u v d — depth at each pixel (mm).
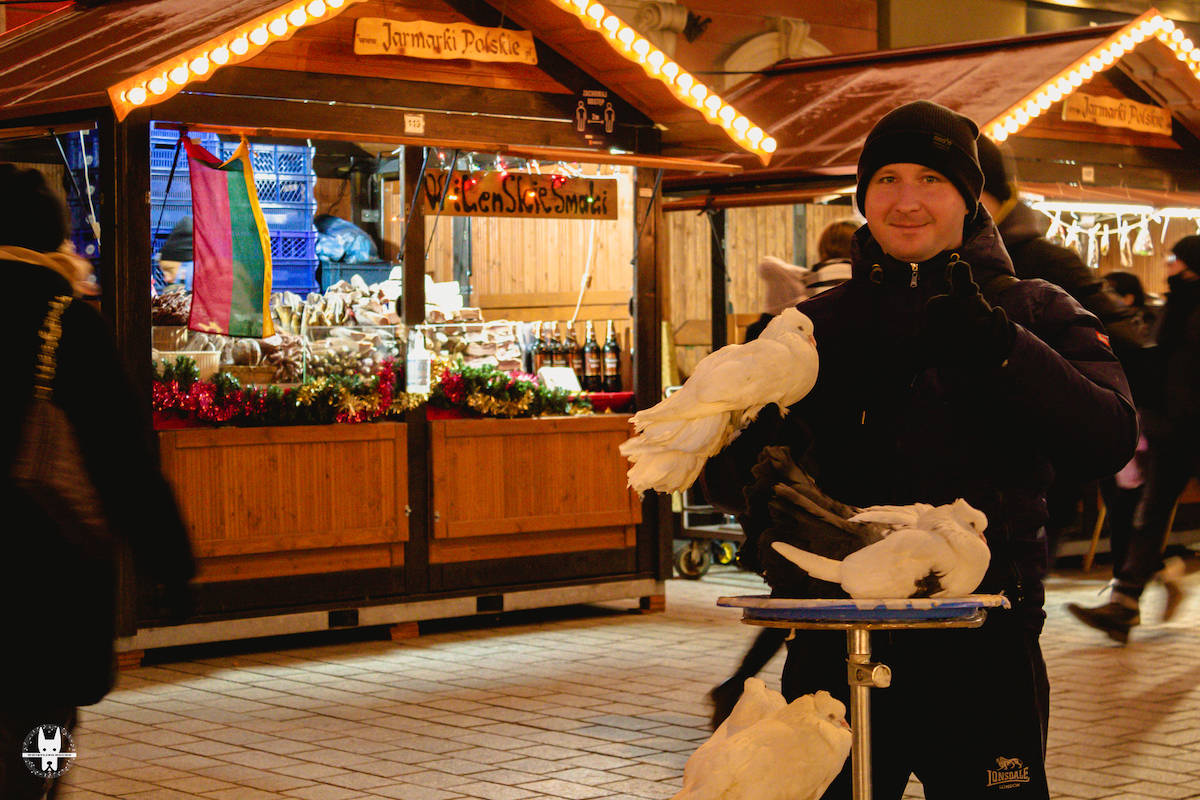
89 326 2979
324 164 8234
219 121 6660
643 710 5645
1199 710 5598
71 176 6695
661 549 8109
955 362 2182
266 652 7027
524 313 8719
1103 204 9828
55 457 2859
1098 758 4855
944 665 2461
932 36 13555
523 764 4840
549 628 7633
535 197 7590
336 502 7086
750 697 2229
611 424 7902
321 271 8008
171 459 6645
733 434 2344
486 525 7496
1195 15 15969
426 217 8328
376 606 7227
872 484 2562
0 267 2943
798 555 2127
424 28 7117
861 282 2645
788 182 8875
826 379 2611
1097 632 7379
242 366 7109
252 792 4516
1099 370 2432
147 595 6621
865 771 2164
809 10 12883
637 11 11750
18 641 2797
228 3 6891
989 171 4539
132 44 6719
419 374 7336
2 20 10266
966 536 2062
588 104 7723
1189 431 6793
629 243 8234
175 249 7316
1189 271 6984
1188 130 10578
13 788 2848
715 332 9844
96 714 5684
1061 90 8820
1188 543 10227
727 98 10172
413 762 4887
